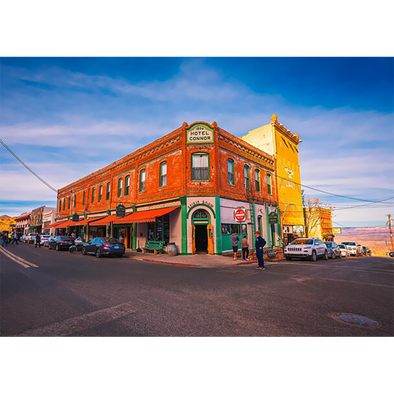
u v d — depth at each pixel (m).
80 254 18.33
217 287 6.82
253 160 20.55
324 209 31.34
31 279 7.91
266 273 9.55
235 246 14.30
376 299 5.73
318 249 16.75
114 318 4.36
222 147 17.22
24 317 4.45
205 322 4.17
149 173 19.52
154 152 19.17
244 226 18.44
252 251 17.84
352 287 7.04
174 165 17.20
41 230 47.53
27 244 33.66
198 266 11.97
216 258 14.15
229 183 17.55
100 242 16.00
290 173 25.69
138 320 4.26
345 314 4.63
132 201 21.05
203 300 5.48
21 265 11.32
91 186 28.91
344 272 10.09
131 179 21.66
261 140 24.50
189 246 15.63
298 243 16.91
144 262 13.26
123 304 5.18
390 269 11.32
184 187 16.11
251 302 5.34
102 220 23.36
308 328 3.94
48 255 16.72
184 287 6.80
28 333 3.76
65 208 36.03
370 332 3.81
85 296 5.84
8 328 3.96
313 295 6.03
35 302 5.35
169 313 4.61
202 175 16.48
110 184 24.80
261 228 20.56
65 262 12.69
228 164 17.89
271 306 5.07
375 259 20.11
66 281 7.61
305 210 30.88
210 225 15.78
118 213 19.94
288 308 4.95
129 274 9.02
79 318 4.38
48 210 46.59
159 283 7.35
